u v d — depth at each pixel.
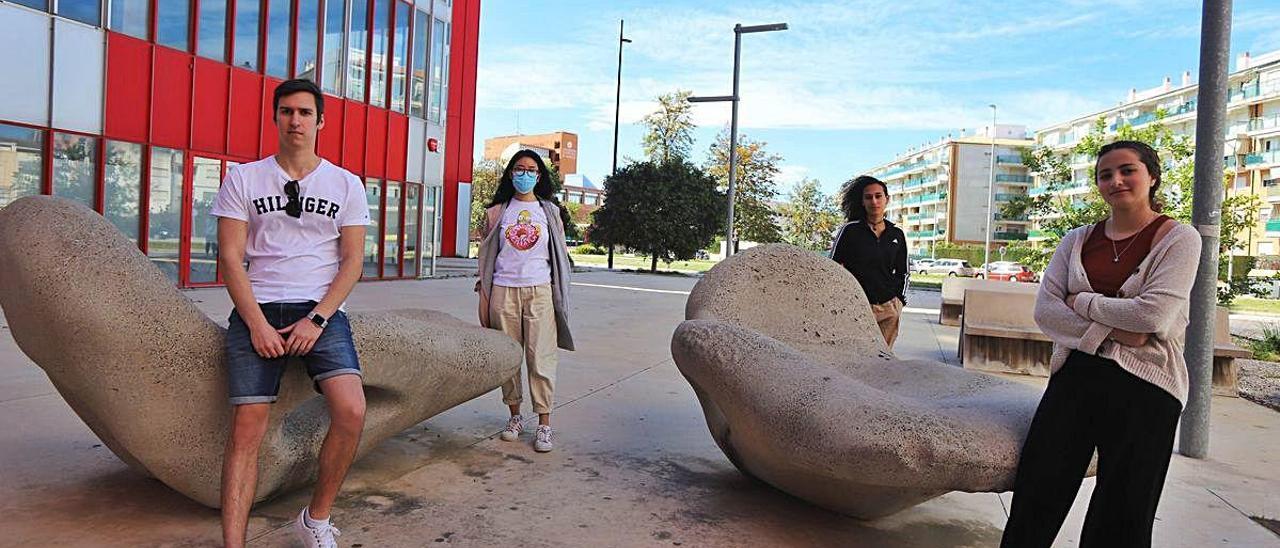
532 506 3.65
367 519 3.40
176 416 2.96
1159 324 2.61
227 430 3.09
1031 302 8.82
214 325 3.06
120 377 2.82
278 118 2.92
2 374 5.82
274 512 3.41
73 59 12.13
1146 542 2.69
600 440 4.83
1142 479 2.66
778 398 3.02
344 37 16.56
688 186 29.95
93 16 12.35
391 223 18.22
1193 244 2.66
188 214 13.77
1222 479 4.50
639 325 10.99
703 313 4.30
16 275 2.69
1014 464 2.82
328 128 16.30
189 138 13.72
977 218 88.31
